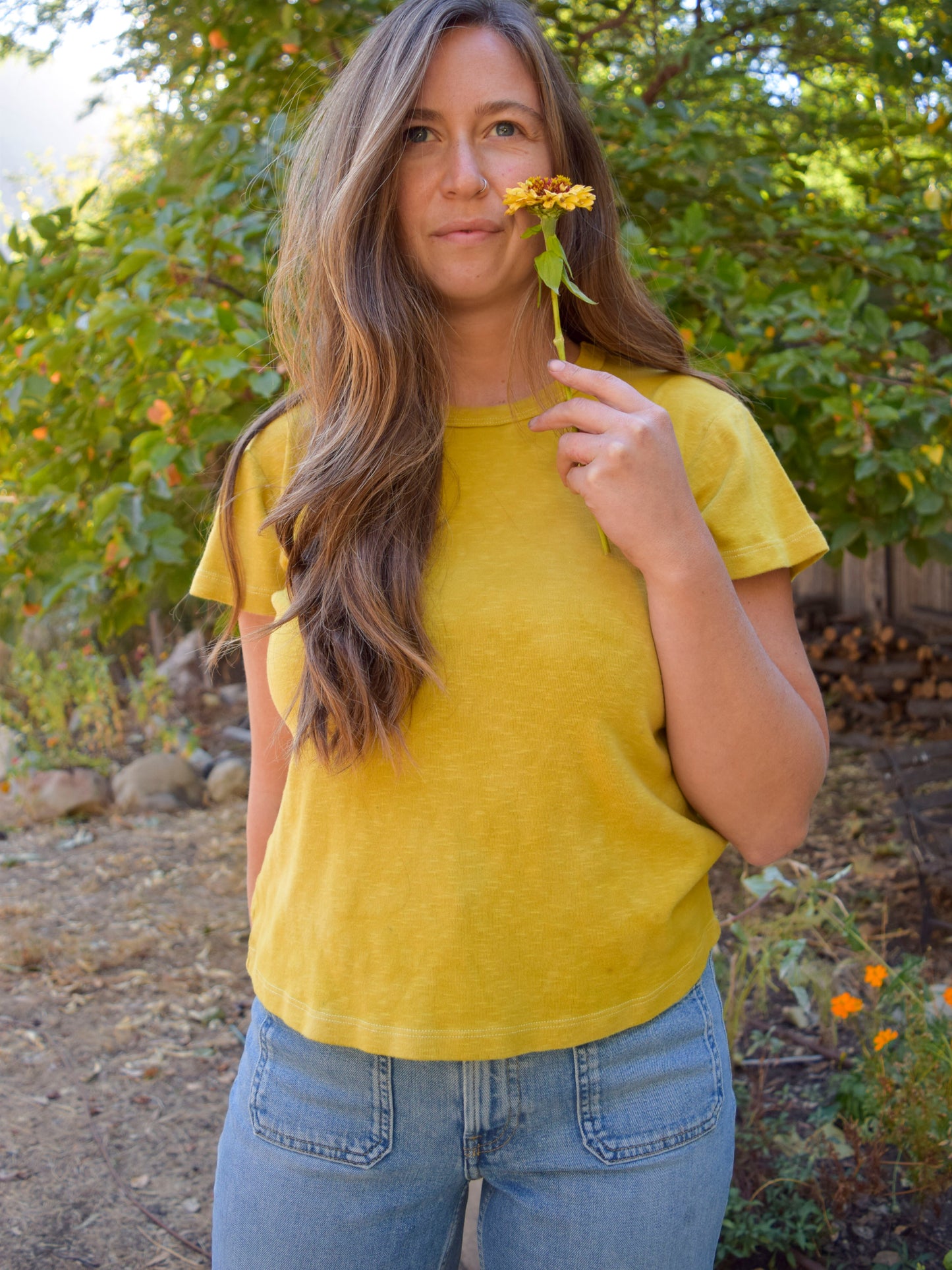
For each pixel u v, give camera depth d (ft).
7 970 12.36
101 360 10.03
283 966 3.47
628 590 3.24
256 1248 3.43
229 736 21.36
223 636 4.09
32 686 20.12
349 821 3.30
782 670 3.45
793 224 12.08
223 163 10.56
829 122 14.07
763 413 10.36
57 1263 7.74
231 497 3.84
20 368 10.24
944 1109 7.27
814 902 7.95
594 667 3.13
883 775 13.55
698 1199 3.30
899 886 13.01
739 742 3.21
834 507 10.89
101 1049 10.73
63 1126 9.44
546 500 3.36
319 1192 3.35
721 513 3.38
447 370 3.51
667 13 13.51
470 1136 3.29
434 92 3.30
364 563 3.21
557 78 3.43
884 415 9.34
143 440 9.28
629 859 3.28
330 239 3.43
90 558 10.24
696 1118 3.31
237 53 11.46
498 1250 3.47
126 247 9.67
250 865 4.33
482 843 3.18
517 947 3.20
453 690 3.17
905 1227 7.16
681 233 10.66
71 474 10.59
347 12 10.68
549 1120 3.28
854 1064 8.81
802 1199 7.29
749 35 13.87
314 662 3.23
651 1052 3.31
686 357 3.76
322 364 3.57
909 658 20.65
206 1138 9.27
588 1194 3.26
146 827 17.21
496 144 3.36
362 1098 3.32
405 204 3.38
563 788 3.17
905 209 12.41
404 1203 3.39
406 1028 3.21
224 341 9.45
